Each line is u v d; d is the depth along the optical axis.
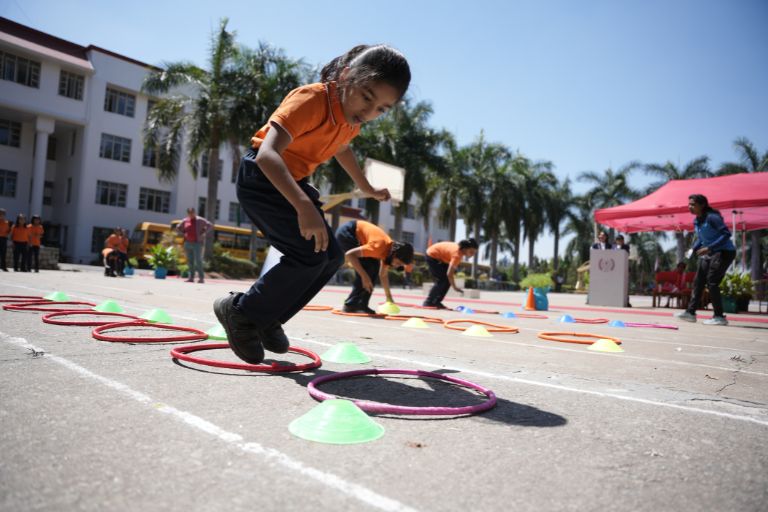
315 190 2.51
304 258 2.33
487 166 37.41
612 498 1.31
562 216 43.84
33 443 1.50
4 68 29.53
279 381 2.47
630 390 2.71
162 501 1.18
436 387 2.57
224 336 3.73
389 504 1.21
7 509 1.11
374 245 6.82
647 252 43.41
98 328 3.58
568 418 2.06
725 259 8.13
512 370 3.20
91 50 32.88
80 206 32.72
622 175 42.06
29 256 15.35
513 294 24.06
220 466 1.39
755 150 31.12
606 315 10.51
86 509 1.12
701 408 2.35
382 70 2.15
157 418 1.78
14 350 2.85
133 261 20.95
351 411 1.75
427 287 17.86
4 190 32.47
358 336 4.57
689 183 13.77
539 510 1.22
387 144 27.44
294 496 1.23
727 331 7.10
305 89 2.27
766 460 1.65
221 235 28.36
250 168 2.36
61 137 35.50
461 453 1.59
